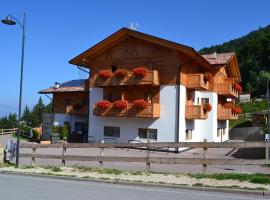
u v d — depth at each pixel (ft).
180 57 107.24
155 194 40.29
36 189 43.24
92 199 36.81
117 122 115.75
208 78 118.32
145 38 109.19
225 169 59.26
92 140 120.06
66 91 140.05
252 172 54.65
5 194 39.50
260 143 50.34
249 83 336.49
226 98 152.25
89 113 121.90
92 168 60.95
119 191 42.22
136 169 60.80
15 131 179.63
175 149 101.96
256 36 408.05
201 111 109.09
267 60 365.81
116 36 114.21
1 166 67.62
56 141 124.16
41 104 305.12
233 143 51.49
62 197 37.78
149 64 111.55
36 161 75.77
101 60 120.37
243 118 191.21
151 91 110.93
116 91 117.80
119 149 110.73
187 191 42.63
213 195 39.88
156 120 109.19
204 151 53.31
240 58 388.37
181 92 107.76
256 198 38.24
